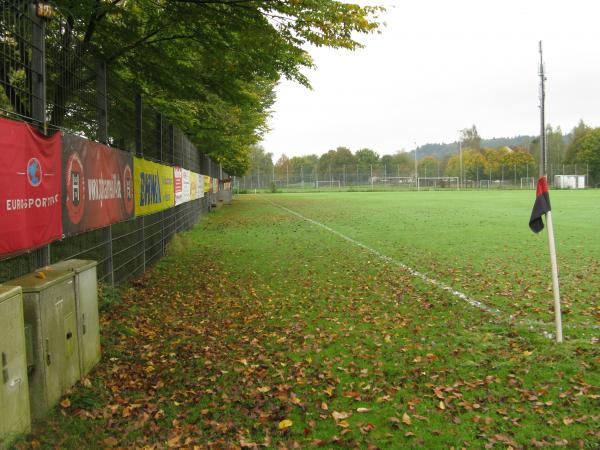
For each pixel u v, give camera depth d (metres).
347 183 93.38
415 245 14.08
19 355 3.38
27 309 3.71
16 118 4.95
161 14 9.42
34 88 5.18
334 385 4.57
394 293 8.16
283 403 4.23
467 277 9.35
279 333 6.20
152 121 11.09
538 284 8.62
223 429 3.82
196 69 12.04
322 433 3.75
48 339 3.85
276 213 28.80
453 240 15.05
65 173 5.62
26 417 3.45
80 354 4.50
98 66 7.67
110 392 4.45
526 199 42.25
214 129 20.22
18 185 4.36
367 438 3.66
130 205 8.77
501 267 10.35
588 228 17.72
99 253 7.53
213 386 4.63
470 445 3.54
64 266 4.59
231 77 11.07
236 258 12.27
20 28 4.94
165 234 13.20
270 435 3.74
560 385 4.43
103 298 7.02
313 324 6.53
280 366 5.07
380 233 17.41
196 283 9.30
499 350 5.36
